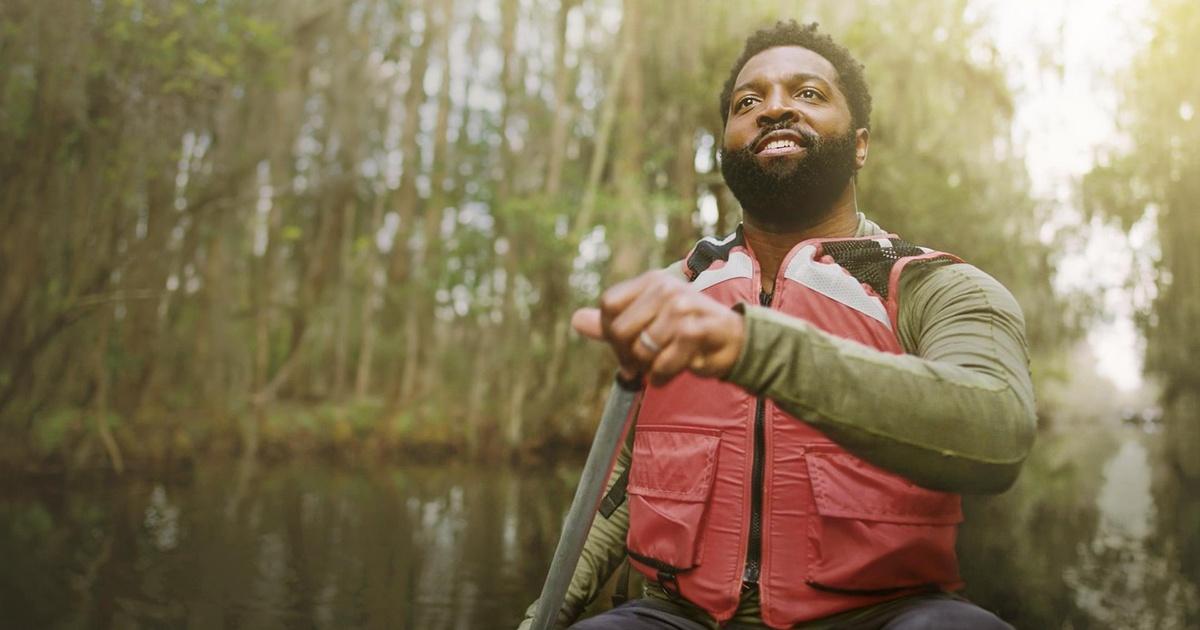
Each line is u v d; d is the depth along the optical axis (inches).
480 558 246.8
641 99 521.3
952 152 539.5
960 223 568.4
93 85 433.7
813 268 36.4
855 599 34.7
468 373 714.2
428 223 701.9
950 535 35.8
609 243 551.8
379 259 751.7
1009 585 216.1
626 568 45.5
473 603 193.2
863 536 34.4
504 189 658.2
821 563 34.9
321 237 722.8
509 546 267.9
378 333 767.7
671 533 37.9
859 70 41.2
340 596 198.5
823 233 39.9
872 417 24.3
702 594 36.9
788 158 38.5
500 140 676.7
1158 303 755.4
